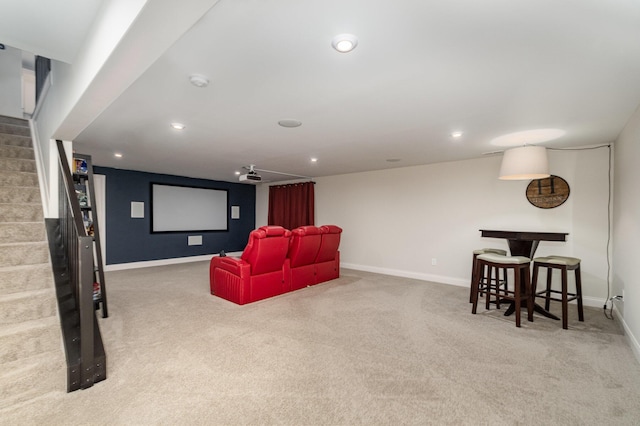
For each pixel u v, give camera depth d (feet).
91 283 6.47
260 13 4.56
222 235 26.58
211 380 6.85
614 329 10.09
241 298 12.44
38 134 12.08
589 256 12.92
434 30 5.00
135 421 5.49
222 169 20.44
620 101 8.01
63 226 8.74
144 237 21.53
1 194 9.61
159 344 8.69
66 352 6.50
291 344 8.77
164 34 4.12
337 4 4.35
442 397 6.30
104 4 4.97
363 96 7.84
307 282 15.69
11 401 5.92
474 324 10.48
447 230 17.03
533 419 5.64
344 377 7.04
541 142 12.48
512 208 14.90
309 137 11.91
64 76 7.81
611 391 6.55
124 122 10.09
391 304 12.75
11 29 5.83
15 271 7.63
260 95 7.79
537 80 6.84
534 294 11.55
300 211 24.47
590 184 12.91
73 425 5.36
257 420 5.56
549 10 4.45
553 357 8.07
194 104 8.48
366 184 20.79
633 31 4.92
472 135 11.50
